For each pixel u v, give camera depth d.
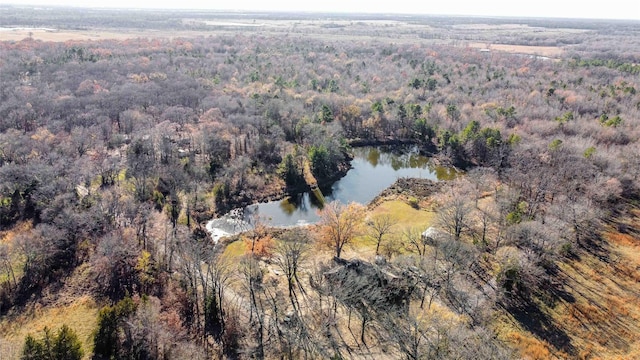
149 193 94.44
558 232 74.50
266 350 55.16
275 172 115.19
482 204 94.50
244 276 69.75
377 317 58.22
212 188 104.25
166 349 53.41
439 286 64.81
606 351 55.91
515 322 59.69
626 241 79.56
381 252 79.25
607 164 100.31
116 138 116.88
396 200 103.69
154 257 71.81
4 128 115.81
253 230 88.25
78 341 52.69
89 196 87.50
